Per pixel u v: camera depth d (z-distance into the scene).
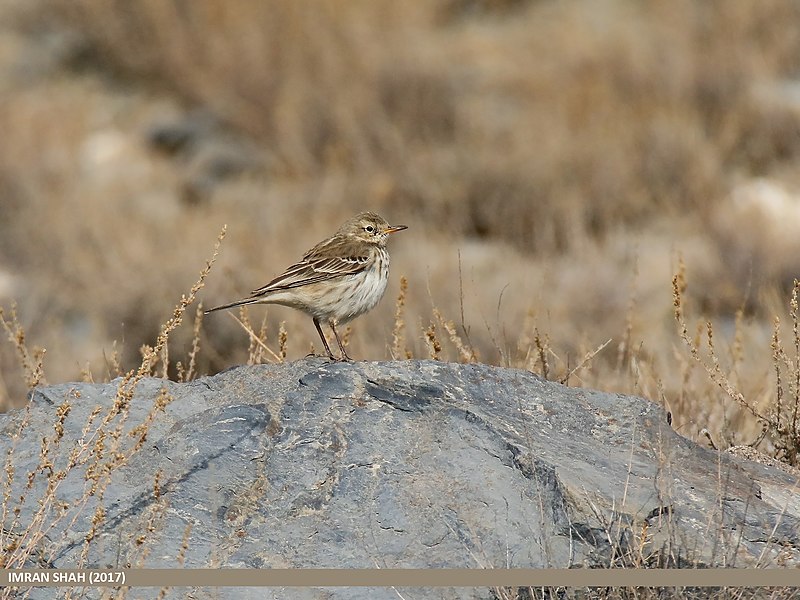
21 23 56.19
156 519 12.55
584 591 11.70
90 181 42.97
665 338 26.83
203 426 13.66
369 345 22.47
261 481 13.05
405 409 13.81
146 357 13.54
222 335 27.31
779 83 44.00
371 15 50.94
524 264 33.03
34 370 16.91
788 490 13.55
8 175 40.31
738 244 31.53
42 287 32.94
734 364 18.91
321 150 43.38
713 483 13.25
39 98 49.88
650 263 32.38
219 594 11.79
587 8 53.25
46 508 12.37
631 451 13.49
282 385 14.44
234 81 47.19
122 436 13.81
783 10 46.06
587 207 36.66
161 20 50.84
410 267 32.53
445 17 54.44
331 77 45.03
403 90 43.94
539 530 12.31
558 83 44.53
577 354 21.78
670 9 48.34
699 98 42.59
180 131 46.38
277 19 48.84
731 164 40.16
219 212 39.41
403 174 40.03
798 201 36.28
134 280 31.38
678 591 11.70
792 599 11.70
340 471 13.08
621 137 39.19
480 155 39.34
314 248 18.05
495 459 13.12
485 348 25.78
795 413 15.52
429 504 12.67
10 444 13.89
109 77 52.38
